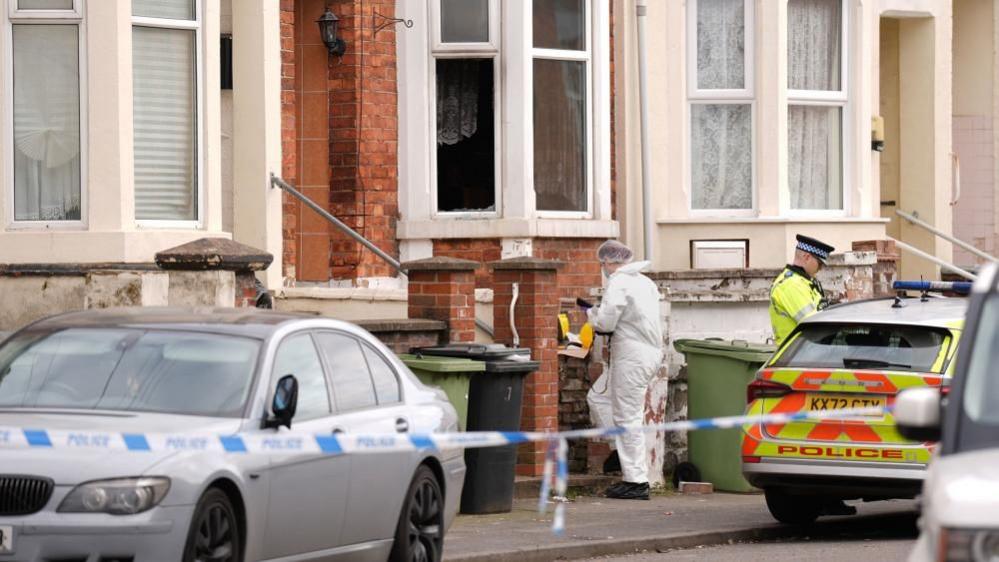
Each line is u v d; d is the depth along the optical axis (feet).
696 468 161.68
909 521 143.95
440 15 184.14
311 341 98.17
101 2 148.77
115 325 96.07
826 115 205.67
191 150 154.92
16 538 81.05
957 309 131.13
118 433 83.71
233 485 86.28
